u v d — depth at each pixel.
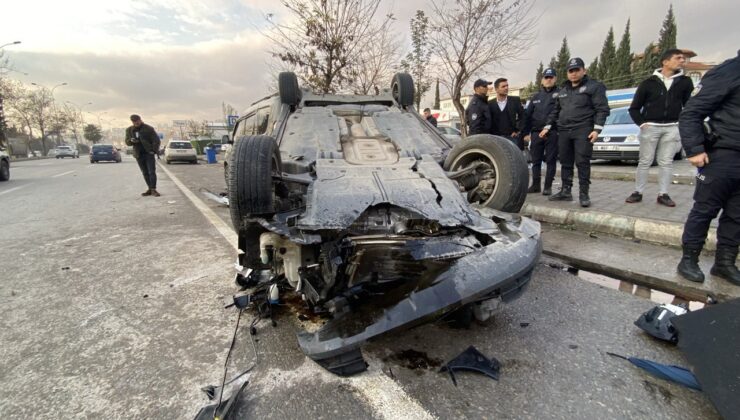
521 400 2.05
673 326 2.34
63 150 42.66
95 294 3.53
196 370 2.36
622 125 11.59
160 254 4.70
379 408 2.01
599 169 10.82
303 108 4.49
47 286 3.73
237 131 6.21
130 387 2.21
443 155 3.86
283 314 3.04
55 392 2.18
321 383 2.21
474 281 2.10
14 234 5.75
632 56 56.94
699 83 3.25
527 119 7.30
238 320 2.97
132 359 2.49
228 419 1.93
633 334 2.69
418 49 11.75
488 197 3.54
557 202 6.22
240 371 2.34
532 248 2.39
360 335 2.04
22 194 10.04
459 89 10.58
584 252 4.25
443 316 2.09
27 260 4.52
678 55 5.18
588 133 5.52
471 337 2.68
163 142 77.38
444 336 2.69
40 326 2.95
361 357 2.27
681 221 4.64
